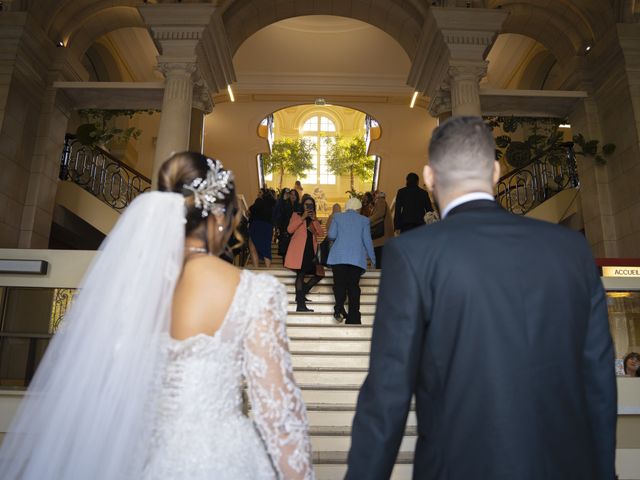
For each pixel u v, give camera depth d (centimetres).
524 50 1125
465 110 736
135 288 129
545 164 903
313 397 496
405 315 132
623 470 447
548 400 123
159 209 139
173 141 717
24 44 773
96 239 994
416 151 1383
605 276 500
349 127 2314
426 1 830
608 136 806
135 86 826
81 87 830
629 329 491
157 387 125
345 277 609
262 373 129
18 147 772
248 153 1391
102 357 126
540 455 118
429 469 128
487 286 130
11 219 756
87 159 942
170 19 762
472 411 123
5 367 502
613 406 134
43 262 510
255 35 1242
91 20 888
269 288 137
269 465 133
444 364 129
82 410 123
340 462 412
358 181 2270
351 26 1235
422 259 136
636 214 735
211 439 125
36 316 515
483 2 803
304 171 2269
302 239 646
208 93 829
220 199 152
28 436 128
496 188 1072
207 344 128
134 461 122
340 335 589
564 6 838
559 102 855
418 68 876
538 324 127
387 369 130
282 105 1367
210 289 134
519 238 137
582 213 840
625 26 776
